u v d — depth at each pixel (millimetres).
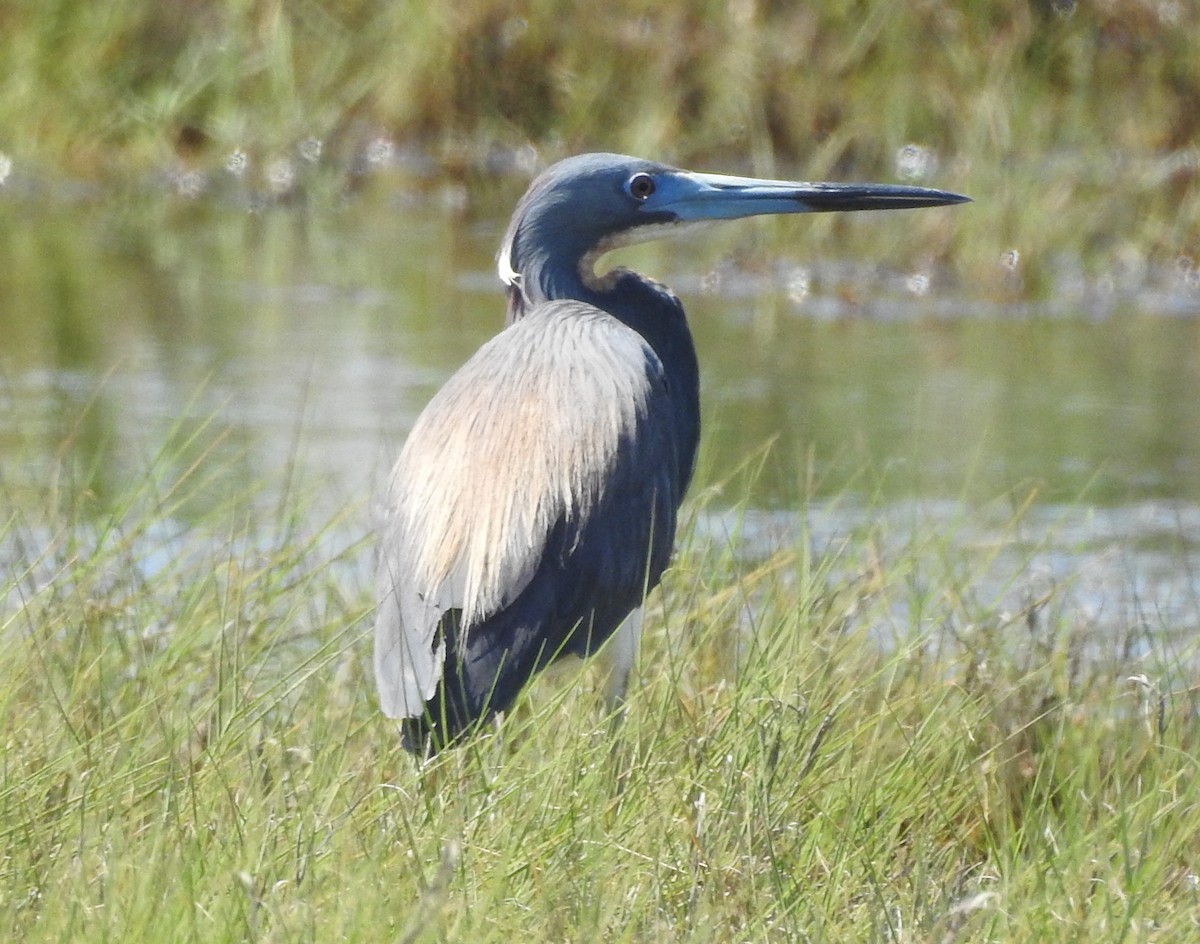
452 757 8195
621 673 9422
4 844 7438
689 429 11039
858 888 7672
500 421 9180
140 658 9281
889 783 8586
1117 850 7891
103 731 8141
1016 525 13281
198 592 10117
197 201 25703
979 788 8828
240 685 8977
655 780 8242
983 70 26234
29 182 26453
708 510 13391
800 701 8578
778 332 18969
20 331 18422
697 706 9211
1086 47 26453
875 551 11562
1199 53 26328
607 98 27094
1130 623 11555
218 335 18375
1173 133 25812
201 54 27906
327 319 19172
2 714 8305
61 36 27953
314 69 27875
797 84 26484
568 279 10828
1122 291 21250
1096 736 9094
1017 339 18938
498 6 27406
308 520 12984
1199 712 9953
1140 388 17047
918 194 11203
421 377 16891
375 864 7141
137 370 17016
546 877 7285
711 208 10984
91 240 23234
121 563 10906
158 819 7449
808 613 9883
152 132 27453
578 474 9000
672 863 7645
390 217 24828
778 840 7852
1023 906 7297
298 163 26844
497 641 8570
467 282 21094
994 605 10750
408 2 27875
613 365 9492
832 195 11172
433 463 9219
